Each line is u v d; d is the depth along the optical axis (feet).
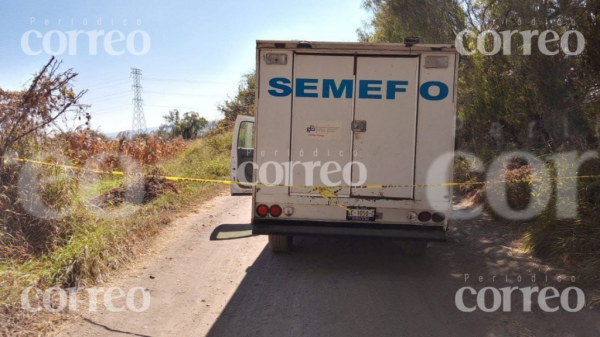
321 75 19.44
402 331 14.14
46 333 13.39
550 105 26.86
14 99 19.97
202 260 21.71
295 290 17.87
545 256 19.84
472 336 13.74
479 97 32.53
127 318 14.84
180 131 145.18
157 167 40.47
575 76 26.71
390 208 19.47
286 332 14.12
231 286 18.30
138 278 18.78
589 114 25.43
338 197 19.65
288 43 19.34
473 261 21.06
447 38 37.35
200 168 50.78
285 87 19.54
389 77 19.26
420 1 36.96
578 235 18.85
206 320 14.99
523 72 27.73
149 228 25.89
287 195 19.81
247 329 14.34
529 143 30.99
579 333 13.38
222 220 30.91
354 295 17.31
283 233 19.45
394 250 23.82
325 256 22.74
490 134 35.68
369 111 19.42
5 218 18.44
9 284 15.08
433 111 19.24
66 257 17.34
